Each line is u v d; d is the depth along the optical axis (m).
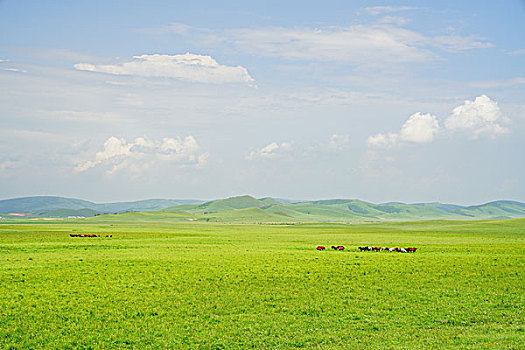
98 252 72.69
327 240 115.81
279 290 40.03
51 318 30.56
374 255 68.62
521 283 42.75
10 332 27.48
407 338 26.27
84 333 27.67
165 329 28.52
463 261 59.09
